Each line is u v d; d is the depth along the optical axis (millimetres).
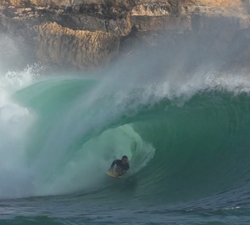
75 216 47562
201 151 69500
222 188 59500
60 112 72312
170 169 66750
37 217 45594
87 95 74625
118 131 69562
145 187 62156
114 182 63750
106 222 45531
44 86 77000
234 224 44969
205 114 71812
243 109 72938
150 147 69312
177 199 56344
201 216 47594
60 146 67938
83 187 63250
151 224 45000
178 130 70688
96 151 67812
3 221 44469
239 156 67812
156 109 72125
